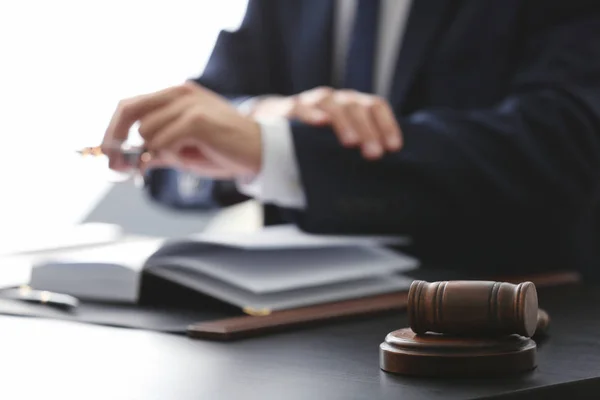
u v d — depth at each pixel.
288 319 1.11
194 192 2.18
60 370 0.87
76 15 3.62
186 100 1.54
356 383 0.79
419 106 1.99
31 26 3.61
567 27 1.85
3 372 0.87
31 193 3.72
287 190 1.61
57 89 3.65
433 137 1.65
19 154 3.67
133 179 1.51
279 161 1.59
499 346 0.81
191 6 3.68
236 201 2.15
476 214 1.66
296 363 0.90
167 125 1.51
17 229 3.66
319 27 2.13
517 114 1.71
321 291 1.31
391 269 1.42
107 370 0.87
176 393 0.77
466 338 0.83
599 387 0.79
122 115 1.47
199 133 1.52
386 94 2.04
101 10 3.66
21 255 2.09
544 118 1.70
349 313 1.17
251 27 2.24
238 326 1.07
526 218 1.71
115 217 3.82
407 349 0.82
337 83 2.12
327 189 1.57
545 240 1.74
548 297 1.34
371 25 2.04
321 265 1.37
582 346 0.94
